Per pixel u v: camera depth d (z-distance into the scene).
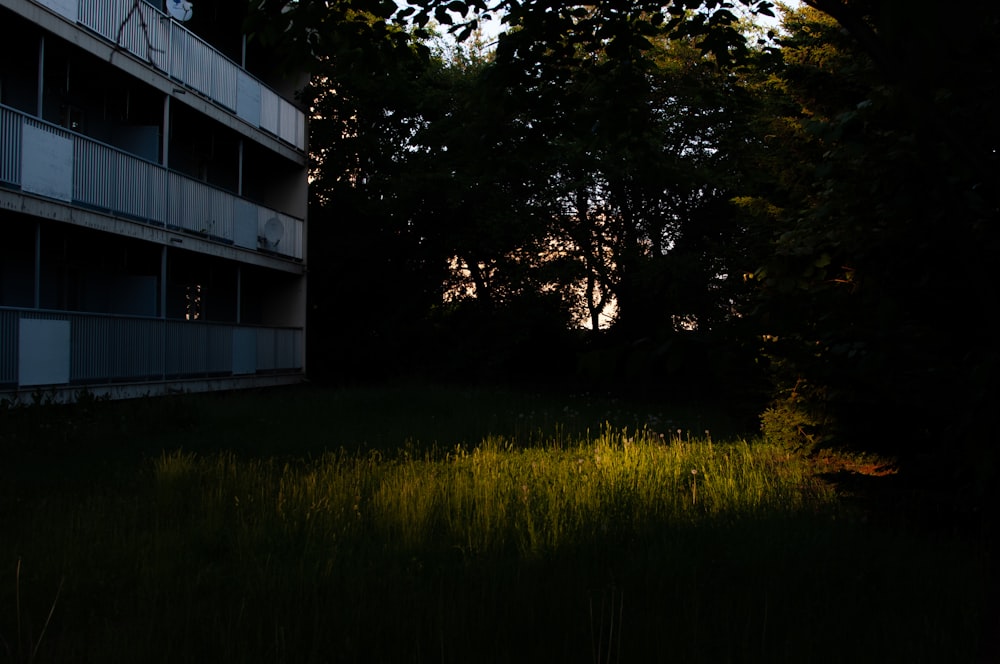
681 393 26.72
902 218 3.30
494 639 4.31
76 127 16.27
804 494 8.14
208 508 7.43
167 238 16.64
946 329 4.14
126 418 13.57
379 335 30.06
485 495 7.96
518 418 16.44
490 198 28.09
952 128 2.23
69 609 4.90
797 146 7.22
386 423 15.55
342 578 5.40
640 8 5.44
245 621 4.46
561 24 5.25
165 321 16.59
